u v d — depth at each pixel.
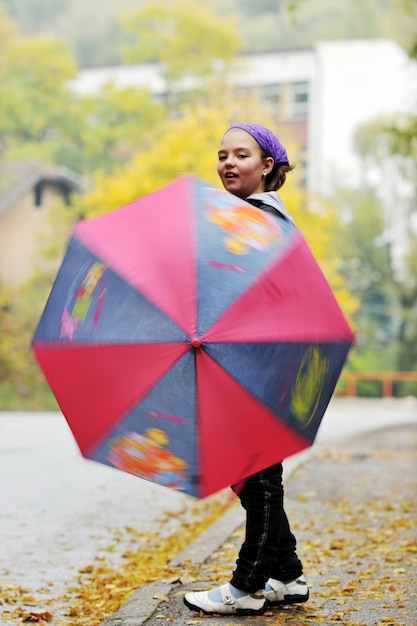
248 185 6.86
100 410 5.49
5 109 77.94
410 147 26.02
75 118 78.44
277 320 5.60
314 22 96.94
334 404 50.84
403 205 75.88
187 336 5.38
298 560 7.21
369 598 7.58
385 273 75.31
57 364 5.60
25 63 78.31
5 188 61.50
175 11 77.38
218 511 13.54
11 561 10.21
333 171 77.50
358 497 13.61
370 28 92.38
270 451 5.67
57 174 64.00
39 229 63.62
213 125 49.50
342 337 5.97
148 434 5.42
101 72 87.06
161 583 8.21
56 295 5.74
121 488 15.66
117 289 5.52
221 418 5.45
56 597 8.66
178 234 5.60
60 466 18.58
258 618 6.90
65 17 104.12
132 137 77.25
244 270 5.59
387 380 61.44
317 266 6.05
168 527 12.34
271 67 85.94
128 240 5.66
